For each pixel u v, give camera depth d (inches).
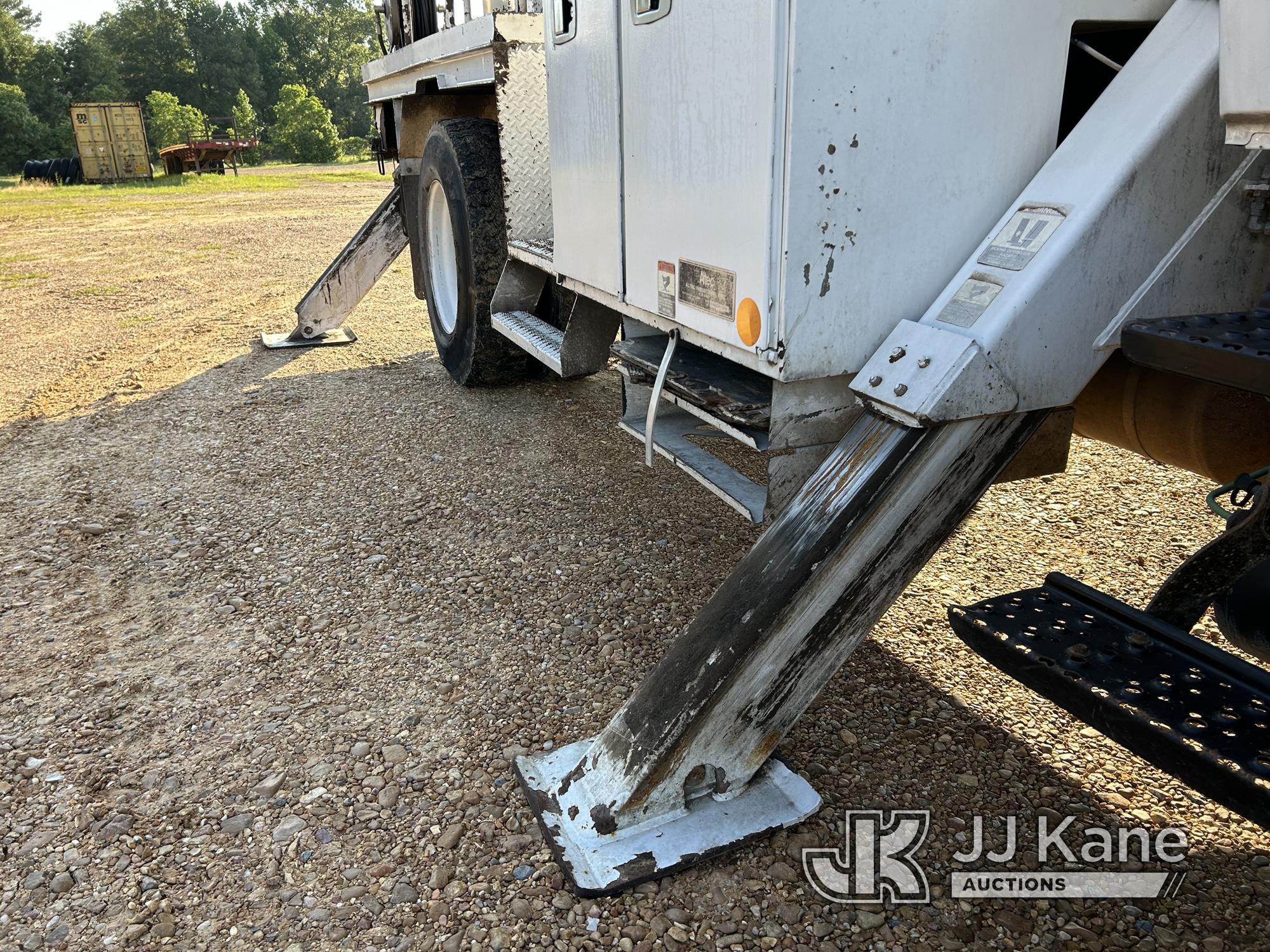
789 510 80.4
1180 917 74.9
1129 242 71.6
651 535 145.0
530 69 159.0
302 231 560.1
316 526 152.1
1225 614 77.9
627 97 96.7
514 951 73.3
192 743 99.7
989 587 124.8
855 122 72.4
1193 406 76.6
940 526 78.5
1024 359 71.6
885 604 80.7
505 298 188.2
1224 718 60.1
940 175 76.7
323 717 103.4
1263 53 60.1
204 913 78.0
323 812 89.0
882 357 77.4
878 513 74.8
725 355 87.0
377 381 232.8
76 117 1229.1
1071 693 64.7
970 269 76.2
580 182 114.3
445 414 204.7
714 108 80.2
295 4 4205.2
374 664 113.2
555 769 91.6
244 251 478.0
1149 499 150.1
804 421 84.0
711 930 74.7
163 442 193.3
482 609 124.9
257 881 81.1
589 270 117.0
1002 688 104.8
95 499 164.7
